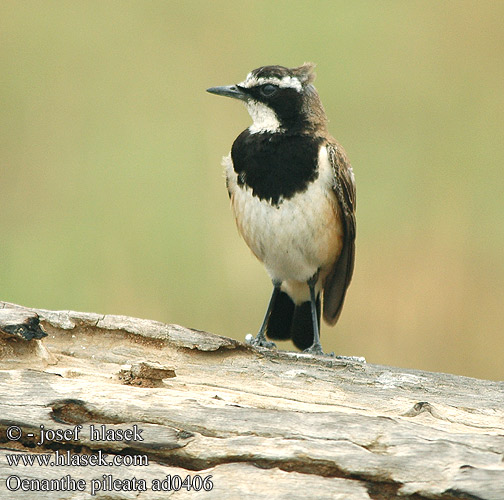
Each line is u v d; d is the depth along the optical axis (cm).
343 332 1438
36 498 663
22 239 1466
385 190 1573
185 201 1515
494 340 1427
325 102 1677
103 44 1705
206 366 851
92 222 1495
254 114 1105
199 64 1688
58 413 715
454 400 807
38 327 780
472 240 1505
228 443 688
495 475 650
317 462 675
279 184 1056
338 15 1747
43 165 1561
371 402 802
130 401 720
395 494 665
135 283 1424
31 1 1734
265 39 1719
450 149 1619
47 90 1644
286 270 1121
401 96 1680
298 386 824
